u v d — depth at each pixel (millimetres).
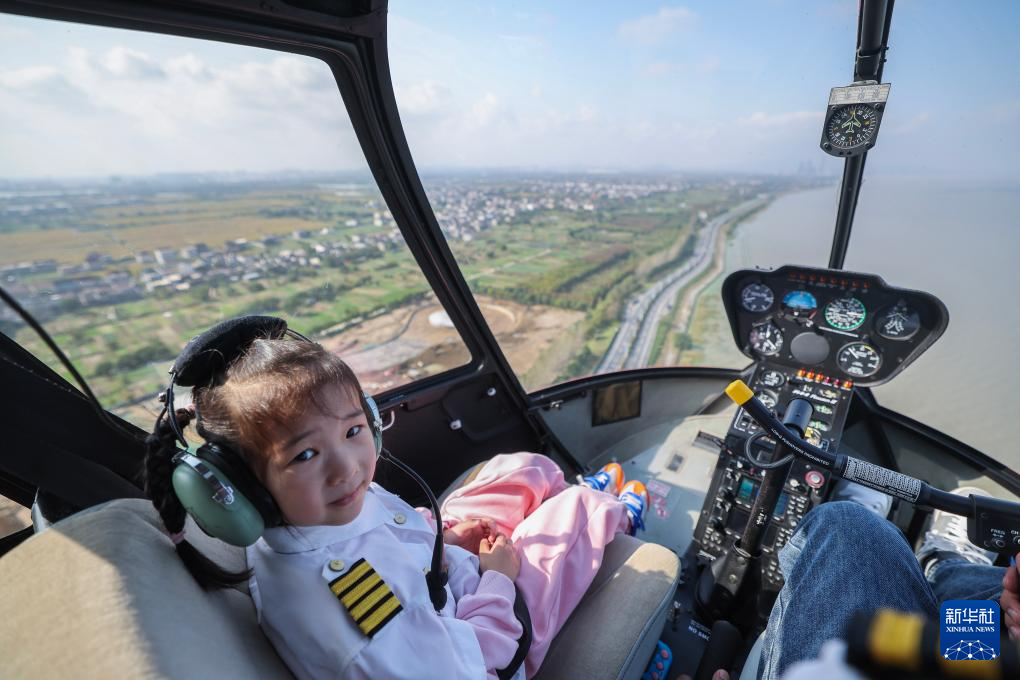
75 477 557
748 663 672
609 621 636
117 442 590
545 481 812
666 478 1334
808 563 590
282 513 408
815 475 978
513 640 540
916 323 989
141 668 283
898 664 196
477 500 784
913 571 560
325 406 384
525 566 656
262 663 400
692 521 1218
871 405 1253
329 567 445
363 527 488
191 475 348
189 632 333
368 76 743
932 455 1188
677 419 1503
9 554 350
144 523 411
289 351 391
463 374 1126
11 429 527
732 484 1052
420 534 576
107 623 302
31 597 320
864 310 1039
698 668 835
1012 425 1099
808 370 1129
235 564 486
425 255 973
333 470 398
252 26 615
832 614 520
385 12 678
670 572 693
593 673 586
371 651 410
